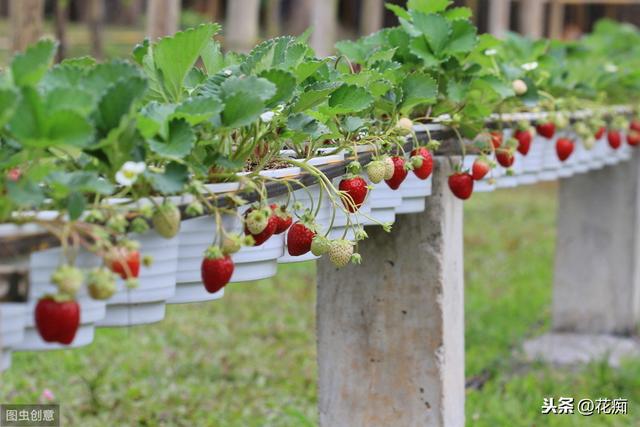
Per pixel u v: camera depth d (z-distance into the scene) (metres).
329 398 4.23
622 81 6.54
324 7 10.66
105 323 2.49
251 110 2.59
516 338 7.30
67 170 2.49
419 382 4.06
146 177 2.38
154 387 6.05
